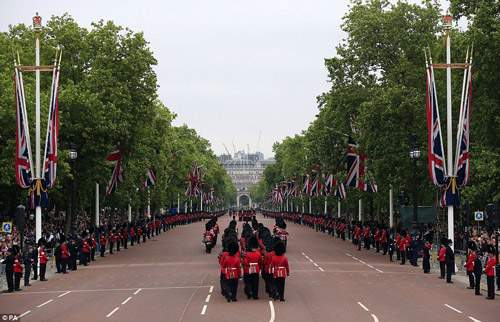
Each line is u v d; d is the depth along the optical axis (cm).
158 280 4375
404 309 3097
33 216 6338
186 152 15238
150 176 9281
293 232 11256
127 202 9106
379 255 6500
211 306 3209
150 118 7688
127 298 3531
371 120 6556
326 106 8931
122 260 6025
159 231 10669
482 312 3028
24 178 4719
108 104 6888
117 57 7331
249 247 3597
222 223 15625
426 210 7756
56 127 4900
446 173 5247
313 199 14350
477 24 5369
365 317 2859
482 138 5744
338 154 8769
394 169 6519
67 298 3581
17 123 4719
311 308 3123
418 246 5709
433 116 4828
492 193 5372
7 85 6112
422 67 7025
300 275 4600
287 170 18350
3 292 3903
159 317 2903
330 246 7781
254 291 3447
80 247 5641
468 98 4828
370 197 8638
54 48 7050
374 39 7362
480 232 5453
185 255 6494
